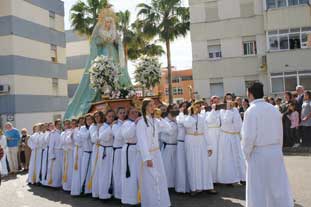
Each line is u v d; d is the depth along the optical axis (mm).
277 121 5590
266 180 5500
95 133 9078
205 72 28734
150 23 30844
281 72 25891
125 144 7895
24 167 16109
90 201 9039
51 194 10312
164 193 7391
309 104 13664
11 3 26297
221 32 28359
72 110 16625
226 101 9938
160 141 9320
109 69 13750
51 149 11258
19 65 26781
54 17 31734
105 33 16734
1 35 26438
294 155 13125
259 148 5562
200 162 8531
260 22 27406
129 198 7680
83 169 9648
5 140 14797
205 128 8727
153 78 14062
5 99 26344
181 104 9375
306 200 7430
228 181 9328
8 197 10094
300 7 25812
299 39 25906
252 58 27594
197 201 8070
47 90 29891
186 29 30641
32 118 27828
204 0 28703
